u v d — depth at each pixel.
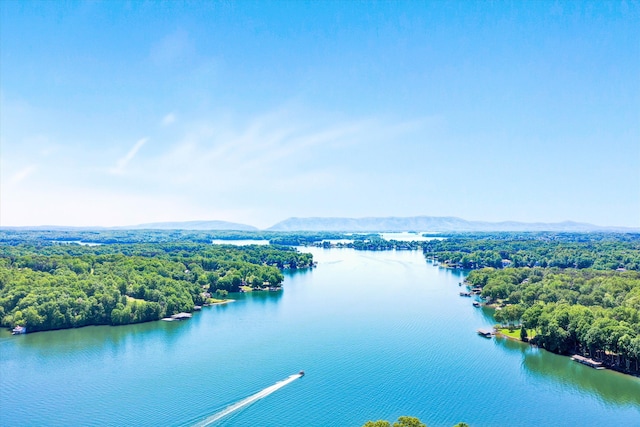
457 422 156.50
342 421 157.88
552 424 154.38
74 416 163.62
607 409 163.62
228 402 172.88
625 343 189.75
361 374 197.50
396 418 159.88
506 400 171.25
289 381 191.25
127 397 177.88
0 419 162.38
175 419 160.88
